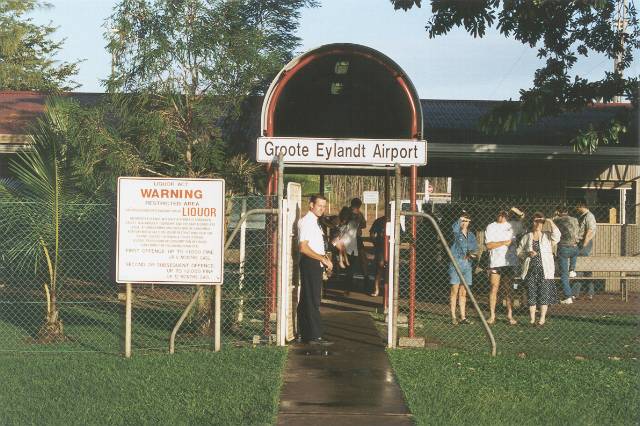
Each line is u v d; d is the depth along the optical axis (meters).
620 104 21.11
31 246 12.44
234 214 14.10
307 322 11.85
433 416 7.93
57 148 12.60
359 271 21.78
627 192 21.28
